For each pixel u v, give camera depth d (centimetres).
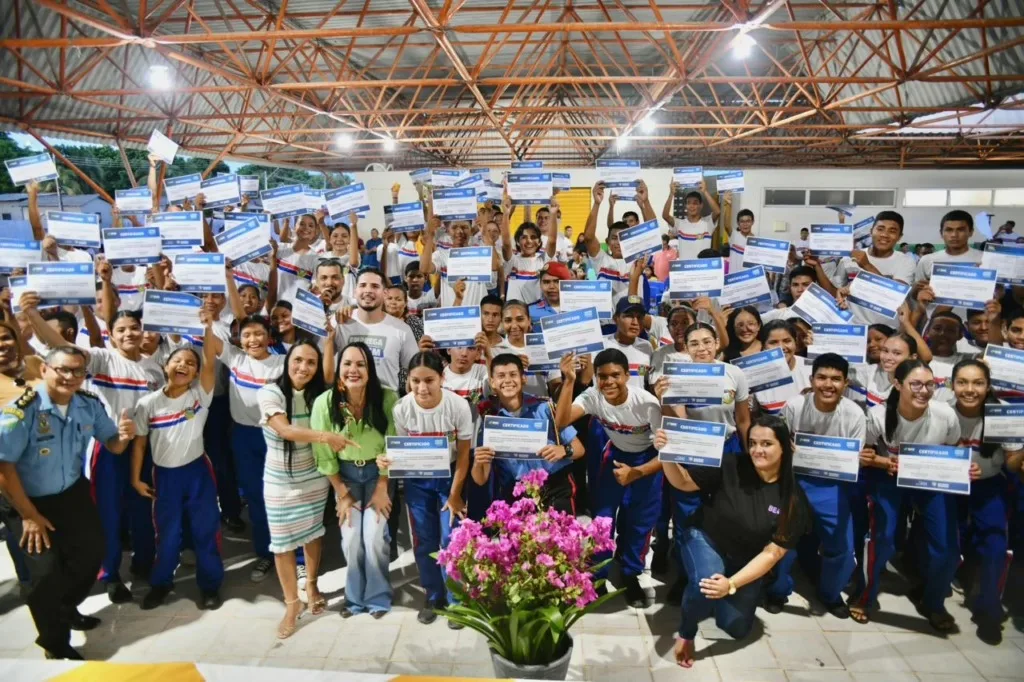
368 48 1288
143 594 367
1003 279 406
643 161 2503
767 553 288
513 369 327
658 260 689
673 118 1975
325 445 319
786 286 768
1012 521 359
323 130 1450
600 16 1099
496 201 716
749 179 1538
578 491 449
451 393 331
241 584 379
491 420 318
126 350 370
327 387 355
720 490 299
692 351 350
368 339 393
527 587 239
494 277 584
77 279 363
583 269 865
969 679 290
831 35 1184
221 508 450
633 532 347
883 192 1532
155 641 322
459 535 247
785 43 1288
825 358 327
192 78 1322
